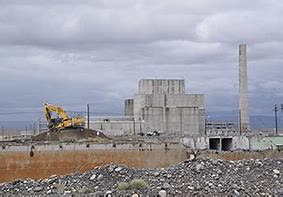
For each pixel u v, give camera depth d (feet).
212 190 158.20
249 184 165.78
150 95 370.94
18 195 160.25
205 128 369.50
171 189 158.51
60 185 169.48
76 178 177.88
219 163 184.24
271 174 176.65
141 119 364.38
